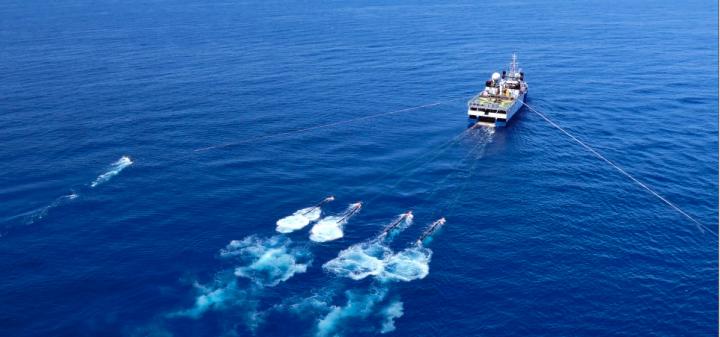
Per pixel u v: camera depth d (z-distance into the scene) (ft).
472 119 472.03
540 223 311.88
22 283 260.21
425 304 248.93
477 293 256.32
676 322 236.22
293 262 275.59
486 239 297.12
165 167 378.73
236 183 357.41
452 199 339.77
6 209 320.29
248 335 230.07
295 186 354.54
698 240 292.40
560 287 259.19
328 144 424.87
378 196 342.85
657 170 375.86
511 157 403.13
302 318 239.30
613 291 255.70
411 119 485.15
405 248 288.10
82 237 295.89
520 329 235.61
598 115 493.77
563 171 378.12
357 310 244.42
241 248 286.87
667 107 509.76
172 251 284.41
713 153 401.08
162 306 245.86
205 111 497.87
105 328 233.96
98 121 466.29
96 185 350.84
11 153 395.96
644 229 303.68
